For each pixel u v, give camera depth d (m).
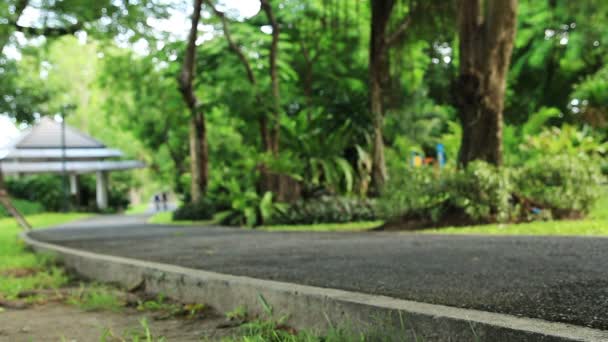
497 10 10.67
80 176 55.19
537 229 8.51
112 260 6.53
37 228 22.12
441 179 10.52
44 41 14.88
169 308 4.65
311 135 17.97
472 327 2.53
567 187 10.27
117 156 48.53
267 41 19.98
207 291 4.54
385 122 21.69
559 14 28.11
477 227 9.71
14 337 3.63
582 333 2.26
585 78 30.97
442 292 3.67
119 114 37.31
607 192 10.81
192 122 25.42
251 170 17.59
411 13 16.67
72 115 59.22
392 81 18.55
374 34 16.98
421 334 2.76
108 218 33.97
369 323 3.02
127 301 5.08
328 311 3.30
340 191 17.41
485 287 3.76
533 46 30.39
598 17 23.52
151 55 20.59
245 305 4.05
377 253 6.37
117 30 14.08
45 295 5.60
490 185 9.99
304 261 5.97
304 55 22.47
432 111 28.92
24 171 45.00
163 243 10.23
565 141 15.59
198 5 17.20
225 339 3.19
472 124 11.06
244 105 17.70
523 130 22.58
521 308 3.06
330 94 22.00
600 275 3.96
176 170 39.09
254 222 16.19
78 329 3.86
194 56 18.62
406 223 11.03
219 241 10.09
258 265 5.85
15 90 18.56
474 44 10.92
